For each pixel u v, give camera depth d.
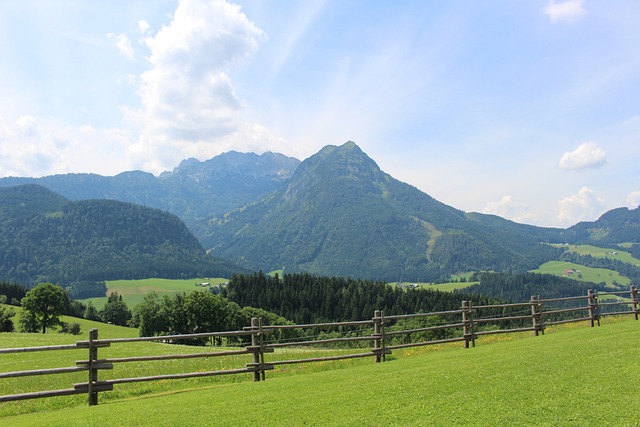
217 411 8.62
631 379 8.59
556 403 7.54
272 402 9.03
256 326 12.92
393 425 7.05
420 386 9.25
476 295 121.25
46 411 10.57
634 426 6.41
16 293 122.75
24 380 16.59
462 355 13.73
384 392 9.02
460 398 8.18
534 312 19.11
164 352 35.00
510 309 70.25
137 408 9.61
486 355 12.96
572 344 13.21
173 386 13.34
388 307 114.94
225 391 10.89
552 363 10.49
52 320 82.44
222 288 127.06
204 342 74.38
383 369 12.38
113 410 9.60
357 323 14.98
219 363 19.39
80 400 11.66
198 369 17.00
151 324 82.25
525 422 6.80
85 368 10.74
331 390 9.67
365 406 8.13
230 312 87.62
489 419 7.01
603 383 8.48
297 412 8.09
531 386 8.62
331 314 116.06
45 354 35.19
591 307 21.23
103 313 124.81
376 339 15.25
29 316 80.06
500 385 8.86
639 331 15.03
